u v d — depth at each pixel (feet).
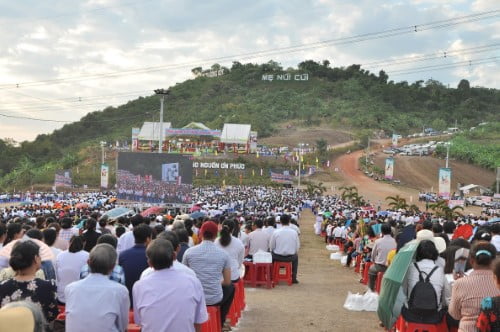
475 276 20.63
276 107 629.10
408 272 25.43
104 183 178.50
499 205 232.12
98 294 17.57
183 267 19.25
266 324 33.60
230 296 28.43
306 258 77.61
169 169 116.06
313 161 385.29
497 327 16.87
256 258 47.19
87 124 628.69
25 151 497.87
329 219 110.11
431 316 24.89
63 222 39.96
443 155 389.19
